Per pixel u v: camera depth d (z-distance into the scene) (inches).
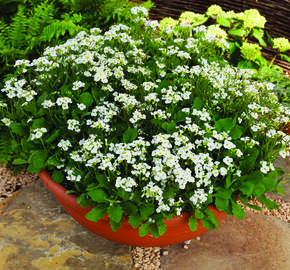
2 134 91.1
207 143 63.1
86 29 107.3
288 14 164.4
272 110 77.1
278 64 174.2
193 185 64.4
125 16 116.6
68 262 72.9
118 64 77.2
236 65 156.2
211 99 77.2
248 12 150.9
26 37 104.0
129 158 60.2
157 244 71.8
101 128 70.5
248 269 75.4
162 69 82.0
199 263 76.0
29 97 69.8
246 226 86.6
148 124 73.0
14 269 70.6
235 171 68.2
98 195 61.2
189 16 143.2
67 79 78.8
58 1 118.7
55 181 68.1
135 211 60.0
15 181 96.4
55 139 71.6
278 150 70.2
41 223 82.3
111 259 74.7
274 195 98.9
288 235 85.0
